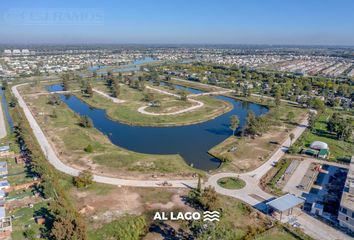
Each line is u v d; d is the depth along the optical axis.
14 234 72.94
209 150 128.62
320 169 111.75
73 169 107.69
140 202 87.31
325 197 92.12
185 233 74.81
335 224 78.56
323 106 197.88
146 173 105.19
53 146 129.00
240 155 123.12
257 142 138.50
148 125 164.75
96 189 93.94
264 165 114.44
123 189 94.31
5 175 102.25
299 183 100.94
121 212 82.25
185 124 167.62
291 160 119.31
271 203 82.88
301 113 190.50
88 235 73.06
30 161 109.69
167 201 88.12
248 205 86.62
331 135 150.75
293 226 77.44
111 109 196.00
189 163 117.44
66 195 88.06
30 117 173.75
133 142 140.00
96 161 114.31
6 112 187.88
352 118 176.00
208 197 84.19
